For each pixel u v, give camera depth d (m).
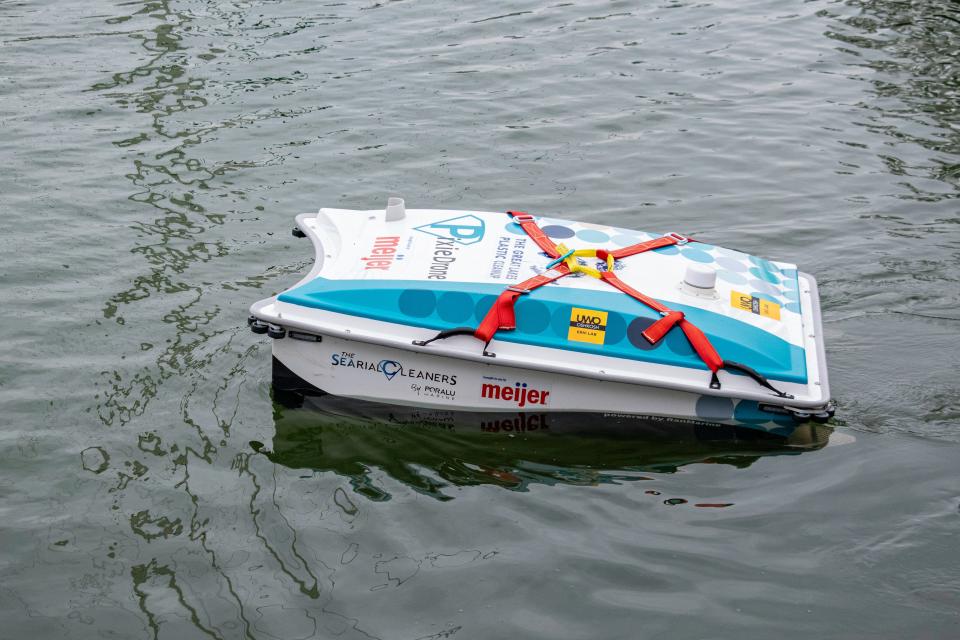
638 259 6.52
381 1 14.30
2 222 8.77
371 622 4.84
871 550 5.21
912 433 6.14
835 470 5.86
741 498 5.67
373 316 6.18
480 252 6.44
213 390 6.67
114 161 9.90
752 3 14.47
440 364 6.17
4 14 13.52
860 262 8.29
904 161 10.06
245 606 4.96
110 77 11.72
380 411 6.41
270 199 9.27
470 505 5.64
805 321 6.49
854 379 6.67
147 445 6.16
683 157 10.19
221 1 14.15
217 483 5.83
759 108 11.21
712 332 6.04
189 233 8.68
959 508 5.47
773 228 8.88
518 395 6.20
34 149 10.07
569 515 5.56
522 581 5.07
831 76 12.02
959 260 8.27
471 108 11.14
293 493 5.75
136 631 4.82
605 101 11.38
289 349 6.35
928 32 13.32
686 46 12.91
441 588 5.04
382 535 5.41
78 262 8.20
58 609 4.96
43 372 6.84
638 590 5.00
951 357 6.90
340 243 6.66
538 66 12.23
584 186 9.62
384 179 9.66
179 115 10.85
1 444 6.15
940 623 4.73
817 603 4.89
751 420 6.06
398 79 11.82
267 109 11.02
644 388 6.07
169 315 7.50
